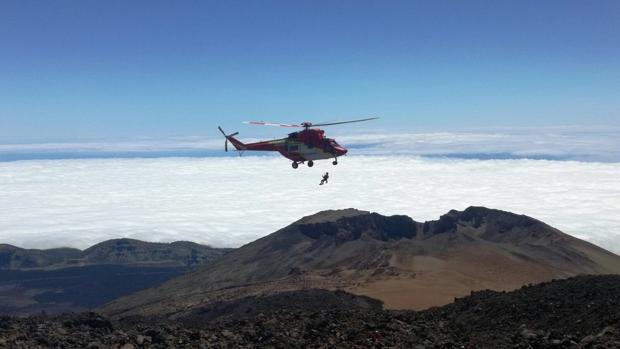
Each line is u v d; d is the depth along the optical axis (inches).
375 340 1123.9
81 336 1244.5
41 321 1423.5
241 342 1152.8
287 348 1108.5
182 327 1358.3
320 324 1264.8
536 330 1282.0
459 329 1395.2
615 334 1058.1
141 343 1151.6
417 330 1251.8
